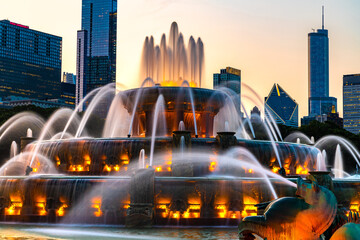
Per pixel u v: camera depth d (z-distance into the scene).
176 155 31.50
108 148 33.34
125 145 33.06
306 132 98.94
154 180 27.34
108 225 27.22
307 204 14.24
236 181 28.06
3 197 29.25
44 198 28.80
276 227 14.34
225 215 27.78
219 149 32.53
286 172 35.38
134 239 22.00
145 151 32.72
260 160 33.88
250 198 28.08
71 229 25.55
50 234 23.61
